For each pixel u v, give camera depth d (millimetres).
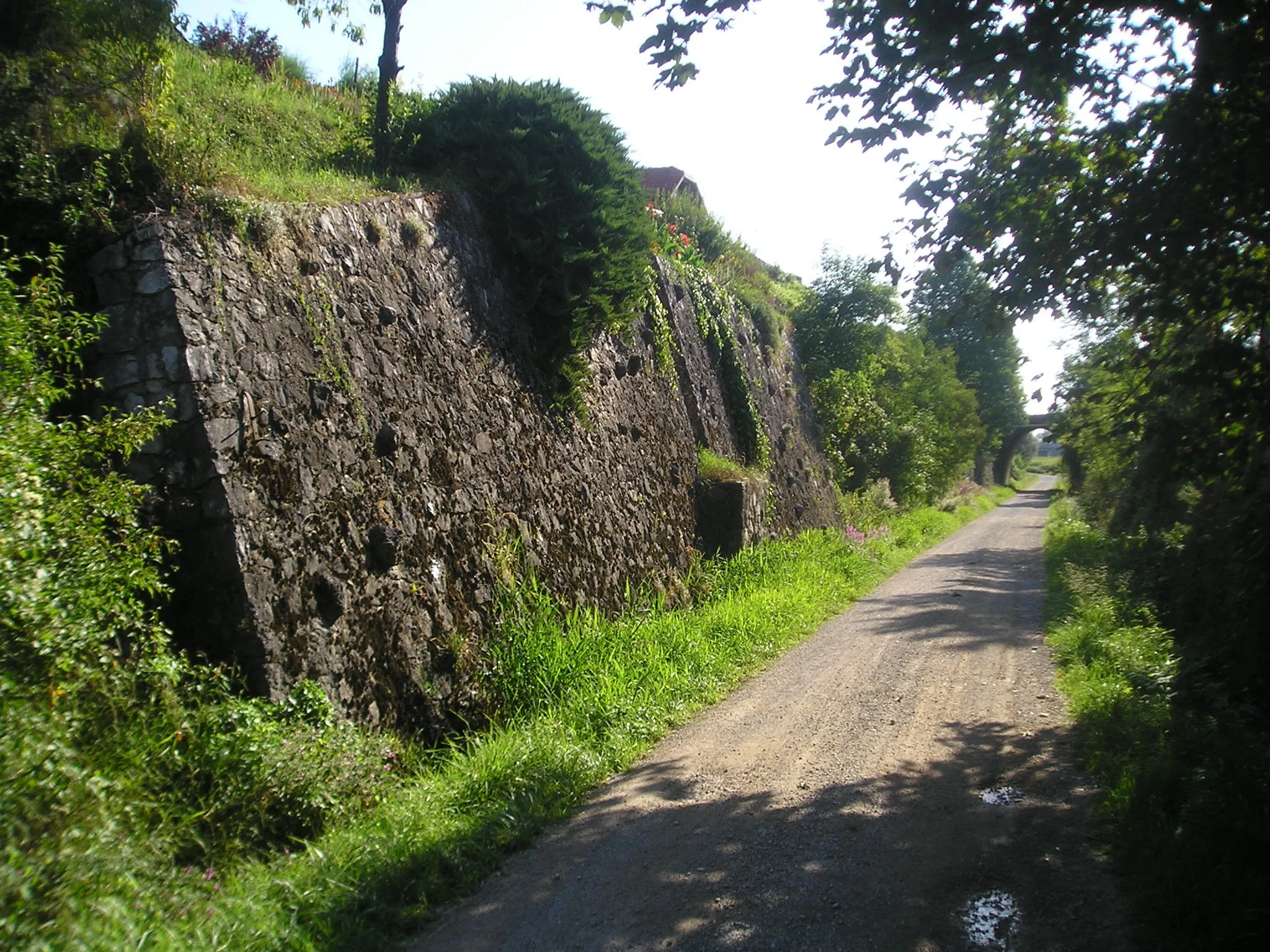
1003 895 4441
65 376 5586
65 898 3578
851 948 3984
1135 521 14570
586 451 11805
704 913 4359
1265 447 6598
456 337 9625
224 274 6711
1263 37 4879
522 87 12086
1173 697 6852
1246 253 5812
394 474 7855
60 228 6211
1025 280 6547
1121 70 5637
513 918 4410
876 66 5664
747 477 15883
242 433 6367
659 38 5953
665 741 7359
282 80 13148
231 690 5816
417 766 6734
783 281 30750
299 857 4902
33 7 7176
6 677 4145
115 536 5574
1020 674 9039
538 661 8188
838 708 7988
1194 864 4180
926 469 32062
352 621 6824
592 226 11695
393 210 9320
